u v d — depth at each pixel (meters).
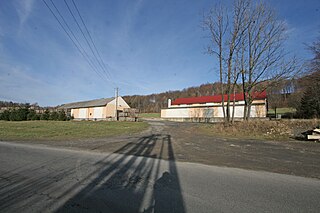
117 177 4.27
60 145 8.70
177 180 4.11
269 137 12.11
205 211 2.79
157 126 23.95
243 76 18.98
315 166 5.36
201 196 3.31
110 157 6.26
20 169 4.84
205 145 9.08
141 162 5.63
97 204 2.98
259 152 7.39
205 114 41.47
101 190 3.53
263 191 3.56
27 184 3.82
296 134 12.34
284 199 3.22
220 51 19.11
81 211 2.76
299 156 6.69
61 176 4.30
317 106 25.58
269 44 18.14
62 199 3.15
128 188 3.64
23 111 34.00
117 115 42.81
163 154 6.86
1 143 9.27
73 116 54.19
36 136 11.91
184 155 6.72
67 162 5.57
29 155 6.53
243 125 15.59
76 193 3.39
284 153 7.21
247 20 17.98
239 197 3.29
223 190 3.59
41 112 39.00
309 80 21.09
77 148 7.93
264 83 19.53
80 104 56.09
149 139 11.13
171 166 5.23
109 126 21.17
